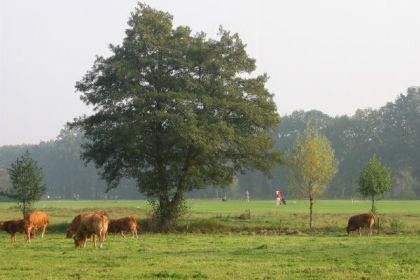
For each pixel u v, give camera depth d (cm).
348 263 2448
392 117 19000
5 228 3906
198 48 5409
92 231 3325
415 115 18300
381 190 5444
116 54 5544
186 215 6359
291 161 5591
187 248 3256
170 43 5453
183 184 5466
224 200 14312
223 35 5544
